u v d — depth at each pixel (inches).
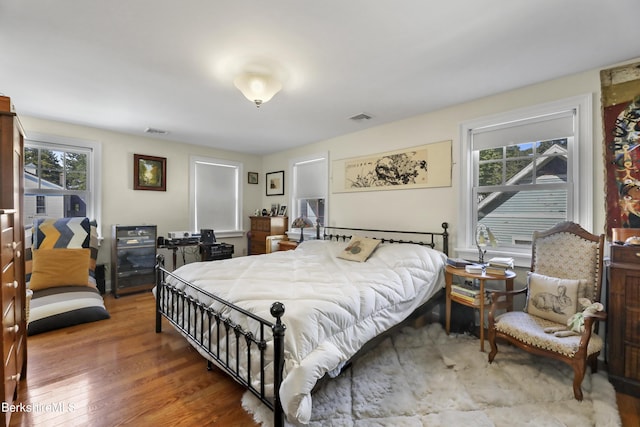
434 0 58.5
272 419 60.7
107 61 81.7
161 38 71.0
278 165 207.2
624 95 82.4
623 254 71.1
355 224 154.6
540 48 76.0
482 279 91.5
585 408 64.2
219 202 200.4
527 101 99.3
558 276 86.6
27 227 127.1
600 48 76.0
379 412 62.8
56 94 104.3
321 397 67.6
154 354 88.0
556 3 59.2
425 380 74.9
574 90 90.5
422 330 105.3
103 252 152.2
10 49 75.2
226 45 74.1
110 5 59.2
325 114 126.9
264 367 59.2
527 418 61.1
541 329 77.1
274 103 114.0
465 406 64.9
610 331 71.9
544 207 100.0
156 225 158.9
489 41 72.7
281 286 80.2
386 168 140.3
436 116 122.5
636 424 59.7
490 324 84.2
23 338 72.3
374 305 76.9
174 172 178.1
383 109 121.0
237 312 69.4
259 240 196.7
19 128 64.8
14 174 58.5
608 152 84.7
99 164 149.6
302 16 63.1
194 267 101.7
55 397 67.3
